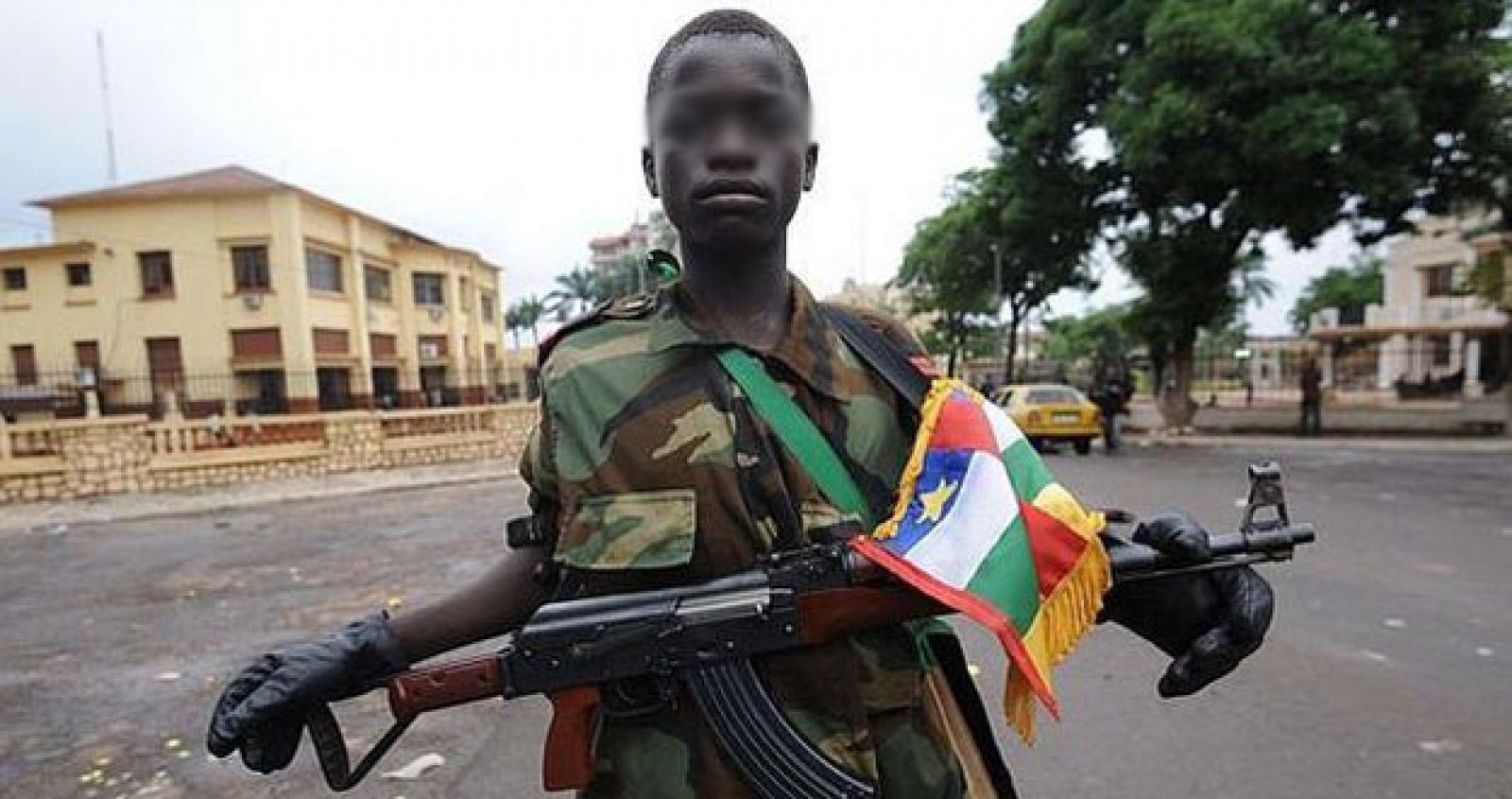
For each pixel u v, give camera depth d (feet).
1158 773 10.03
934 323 114.21
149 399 89.35
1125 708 11.91
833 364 3.26
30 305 91.56
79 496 40.93
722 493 2.96
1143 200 53.01
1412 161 43.47
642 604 2.99
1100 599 3.09
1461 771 9.87
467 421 56.70
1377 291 164.66
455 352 118.42
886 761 3.18
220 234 89.20
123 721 12.92
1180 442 54.29
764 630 2.94
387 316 108.99
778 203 3.03
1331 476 34.32
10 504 39.19
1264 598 3.20
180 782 10.78
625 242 216.74
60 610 20.22
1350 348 125.49
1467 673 12.75
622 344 3.19
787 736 2.91
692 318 3.21
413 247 111.34
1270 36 40.68
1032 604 2.97
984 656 13.87
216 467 45.01
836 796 2.91
